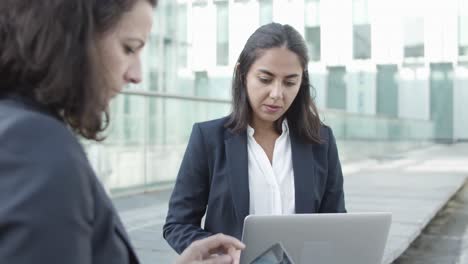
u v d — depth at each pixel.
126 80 0.94
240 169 1.78
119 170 6.35
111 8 0.84
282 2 22.25
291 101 1.78
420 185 9.00
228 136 1.83
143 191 6.87
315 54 23.11
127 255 0.86
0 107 0.78
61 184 0.70
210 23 21.72
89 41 0.81
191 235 1.73
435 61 23.78
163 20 13.37
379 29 22.95
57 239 0.68
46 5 0.78
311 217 1.44
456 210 7.42
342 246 1.49
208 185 1.86
